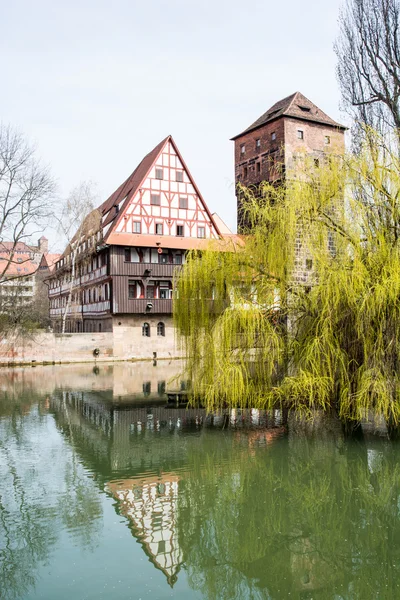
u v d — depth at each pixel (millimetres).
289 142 34344
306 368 12562
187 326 14547
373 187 12781
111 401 20250
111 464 11789
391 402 11547
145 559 7480
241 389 13000
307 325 13164
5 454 12703
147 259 39312
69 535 8242
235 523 8703
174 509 9227
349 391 12250
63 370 32000
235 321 13180
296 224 13227
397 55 21328
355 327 11961
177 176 40281
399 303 11586
